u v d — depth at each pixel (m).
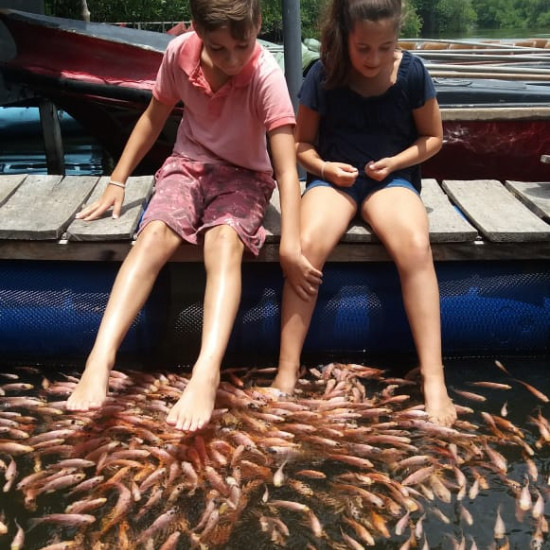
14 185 2.39
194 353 2.15
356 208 2.09
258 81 1.95
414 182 2.19
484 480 1.66
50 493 1.62
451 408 1.86
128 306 1.83
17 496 1.62
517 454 1.75
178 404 1.69
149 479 1.62
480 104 3.36
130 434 1.81
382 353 2.20
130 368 2.15
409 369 2.15
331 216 2.00
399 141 2.12
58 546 1.46
